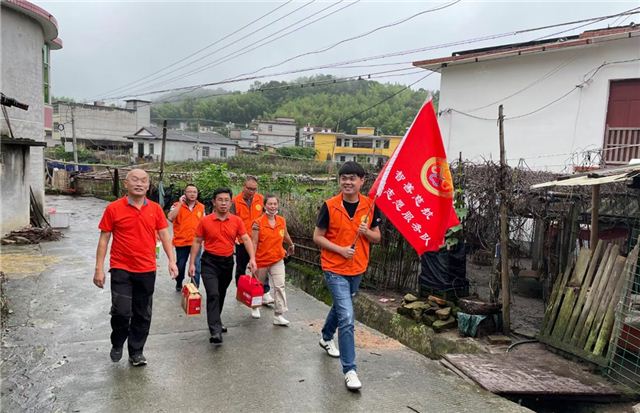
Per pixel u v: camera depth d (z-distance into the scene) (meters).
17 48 11.58
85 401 3.59
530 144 13.91
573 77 13.11
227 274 5.10
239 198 6.66
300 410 3.59
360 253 4.14
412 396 3.91
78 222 14.55
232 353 4.70
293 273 9.08
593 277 4.95
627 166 5.15
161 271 8.26
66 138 47.47
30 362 4.27
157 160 42.12
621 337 4.49
